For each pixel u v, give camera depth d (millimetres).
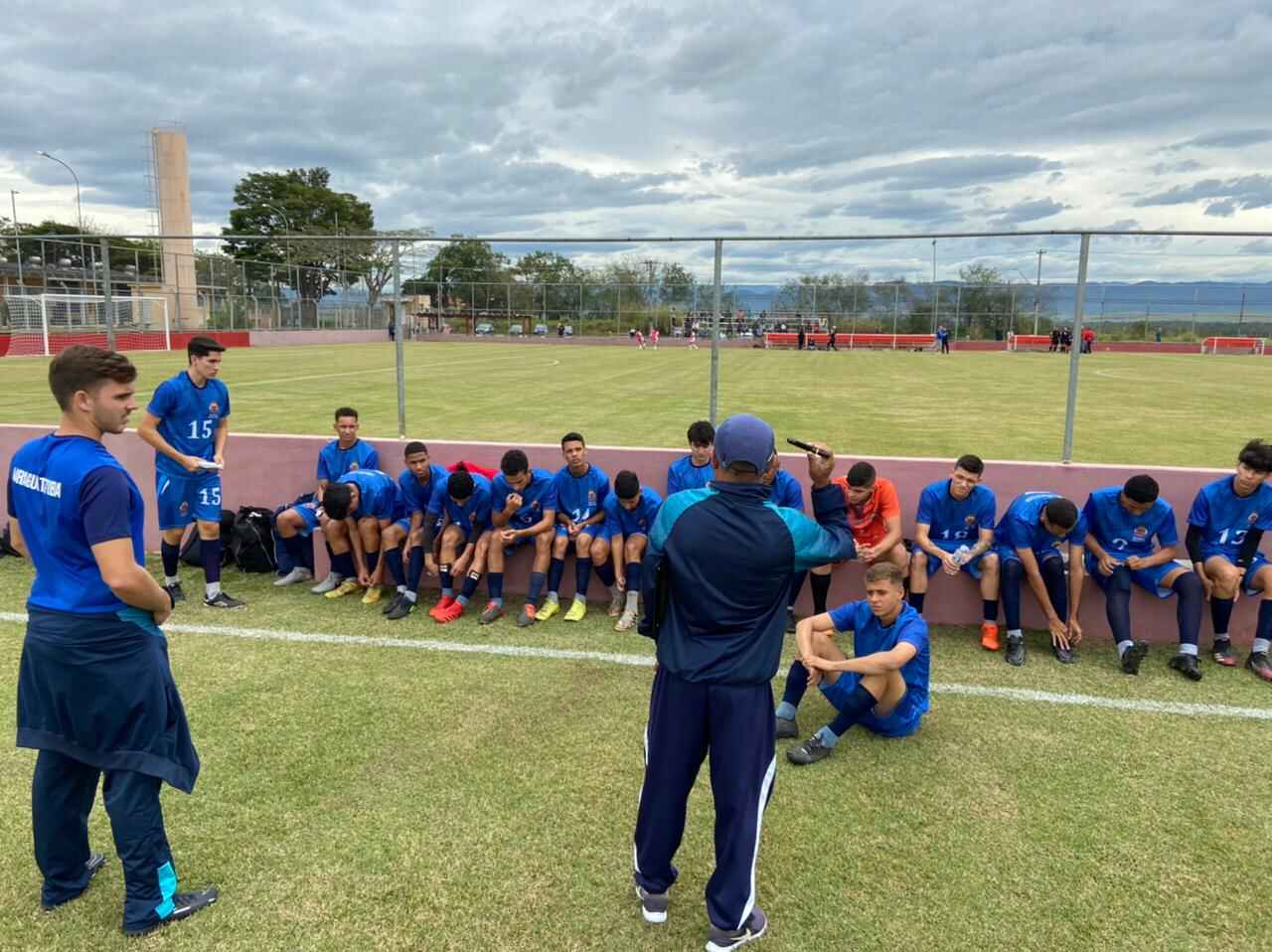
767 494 2188
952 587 5035
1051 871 2688
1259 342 33031
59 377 2109
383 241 5965
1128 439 11281
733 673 2125
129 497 2137
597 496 5172
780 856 2748
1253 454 4320
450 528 5102
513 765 3268
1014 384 19734
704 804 3070
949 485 4832
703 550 2109
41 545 2156
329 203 58125
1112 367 26672
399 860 2678
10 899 2469
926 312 30375
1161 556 4527
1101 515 4633
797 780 3232
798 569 2170
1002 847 2811
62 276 30375
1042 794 3139
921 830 2904
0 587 5406
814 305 30750
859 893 2564
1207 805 3076
